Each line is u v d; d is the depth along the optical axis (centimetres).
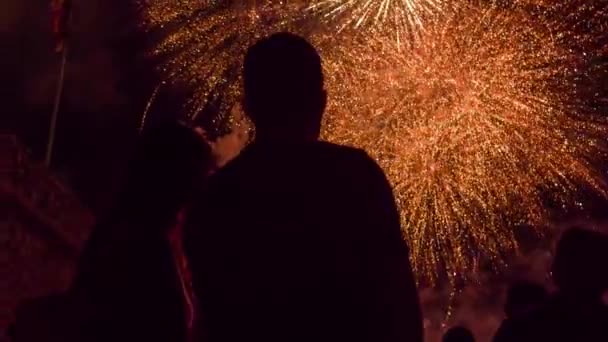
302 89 309
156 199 350
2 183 1152
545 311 407
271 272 296
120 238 346
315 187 299
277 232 297
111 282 342
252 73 310
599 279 405
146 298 341
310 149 305
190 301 345
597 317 402
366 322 291
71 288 349
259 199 300
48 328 345
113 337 340
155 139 354
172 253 347
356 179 299
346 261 293
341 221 296
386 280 292
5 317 1163
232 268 299
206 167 358
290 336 293
